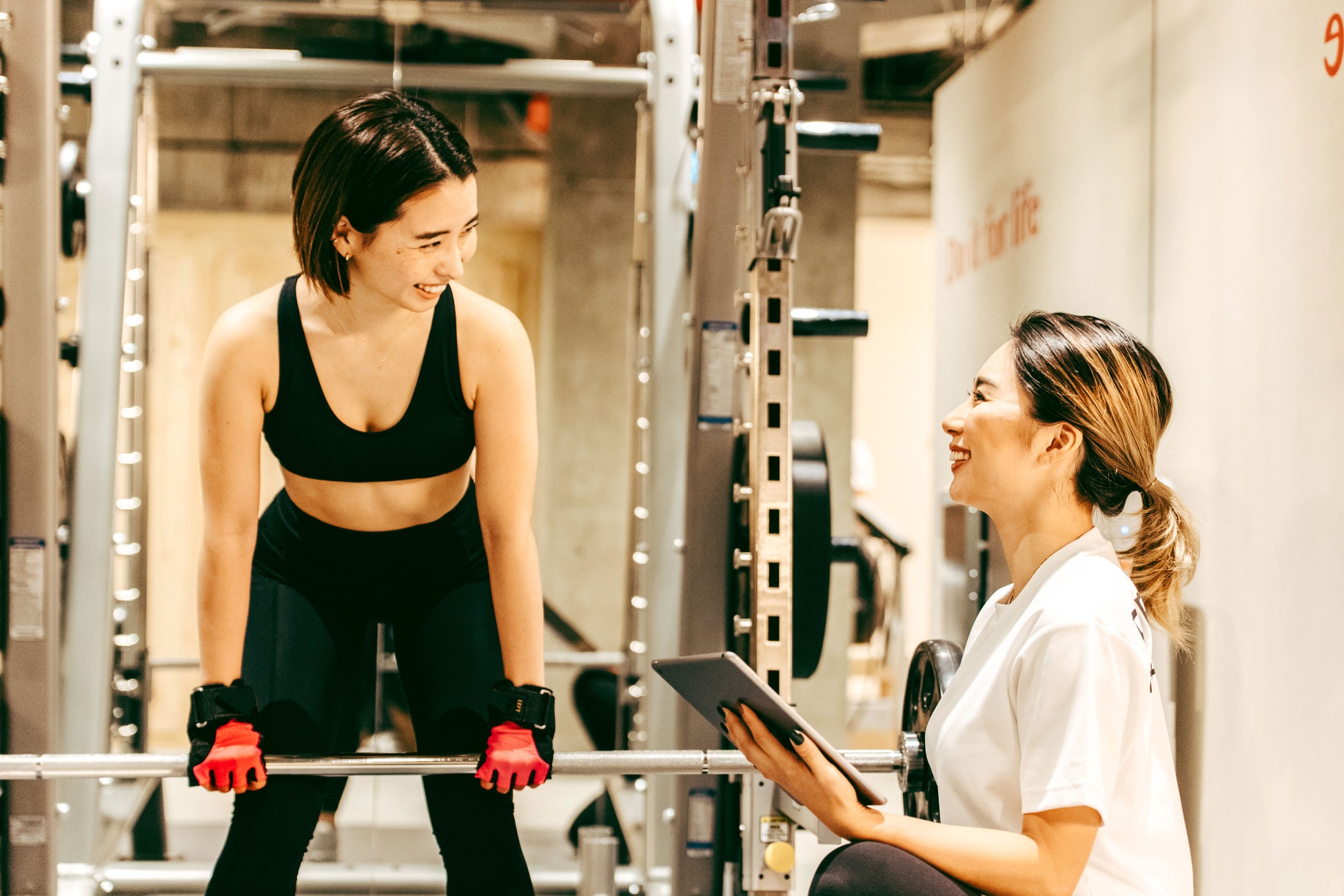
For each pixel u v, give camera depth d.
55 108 2.31
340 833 3.46
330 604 1.67
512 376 1.53
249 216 4.48
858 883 1.26
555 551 4.57
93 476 2.72
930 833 1.28
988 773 1.34
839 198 4.02
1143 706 1.28
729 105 2.33
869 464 5.91
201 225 4.53
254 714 1.48
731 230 2.34
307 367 1.48
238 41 3.66
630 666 3.30
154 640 4.53
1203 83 2.13
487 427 1.54
